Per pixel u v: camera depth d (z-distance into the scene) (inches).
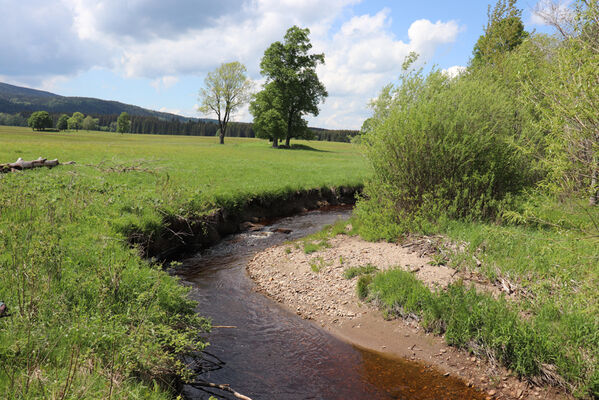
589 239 191.2
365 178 535.2
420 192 451.2
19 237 270.4
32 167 627.5
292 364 228.8
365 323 279.1
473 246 335.6
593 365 190.7
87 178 584.1
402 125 462.9
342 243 450.9
